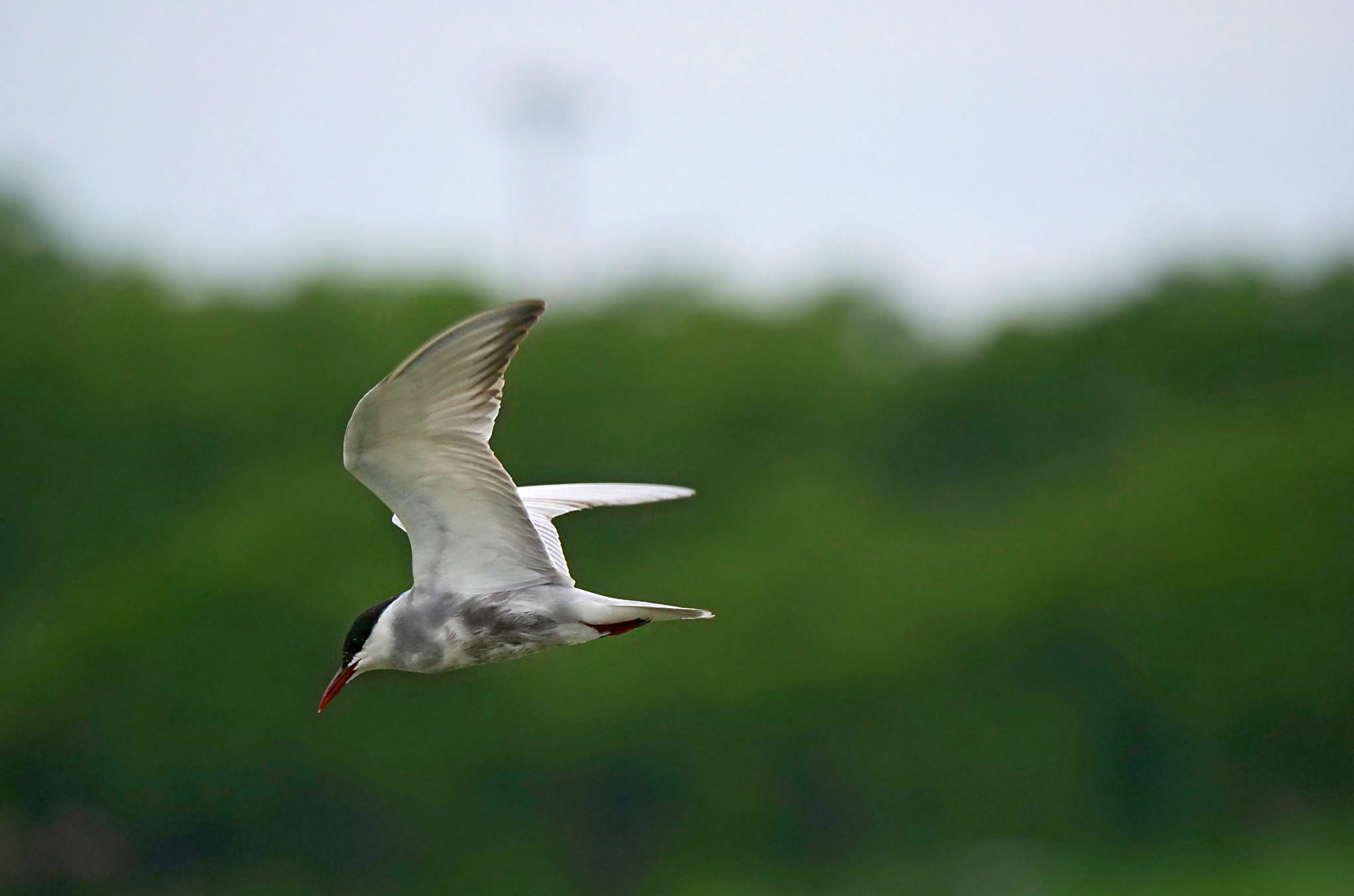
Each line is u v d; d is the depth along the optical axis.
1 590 34.22
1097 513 33.75
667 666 29.06
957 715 29.75
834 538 33.25
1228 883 28.53
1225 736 30.72
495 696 27.86
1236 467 34.09
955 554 32.75
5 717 28.14
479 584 7.84
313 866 27.47
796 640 29.97
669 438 36.69
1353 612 31.34
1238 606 31.14
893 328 42.28
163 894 27.70
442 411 7.28
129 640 28.20
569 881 27.61
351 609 28.81
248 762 27.70
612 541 34.38
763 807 28.78
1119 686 30.69
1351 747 30.53
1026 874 28.42
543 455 36.09
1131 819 29.83
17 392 36.00
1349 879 28.12
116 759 27.70
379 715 27.69
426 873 27.33
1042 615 30.75
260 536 30.06
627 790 28.19
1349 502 32.72
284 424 36.38
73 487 35.41
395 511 7.74
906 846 29.03
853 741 29.16
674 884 27.80
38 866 27.56
